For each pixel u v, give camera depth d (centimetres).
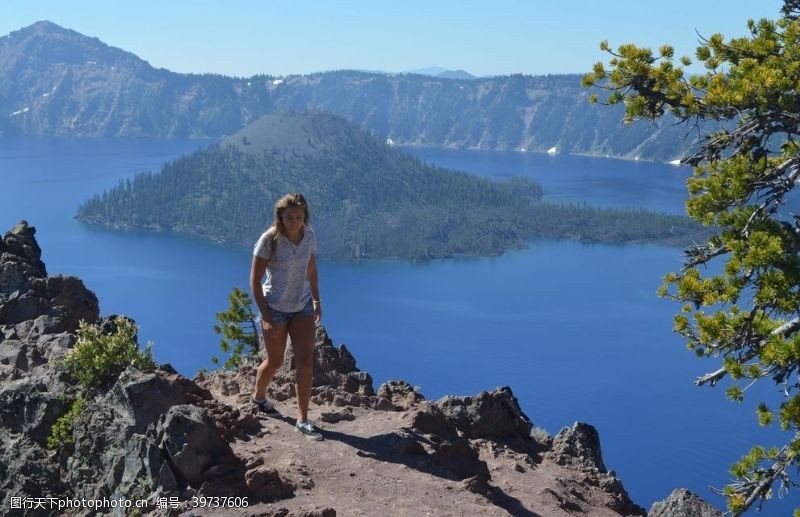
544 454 1206
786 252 1186
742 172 1244
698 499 968
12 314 1600
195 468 858
